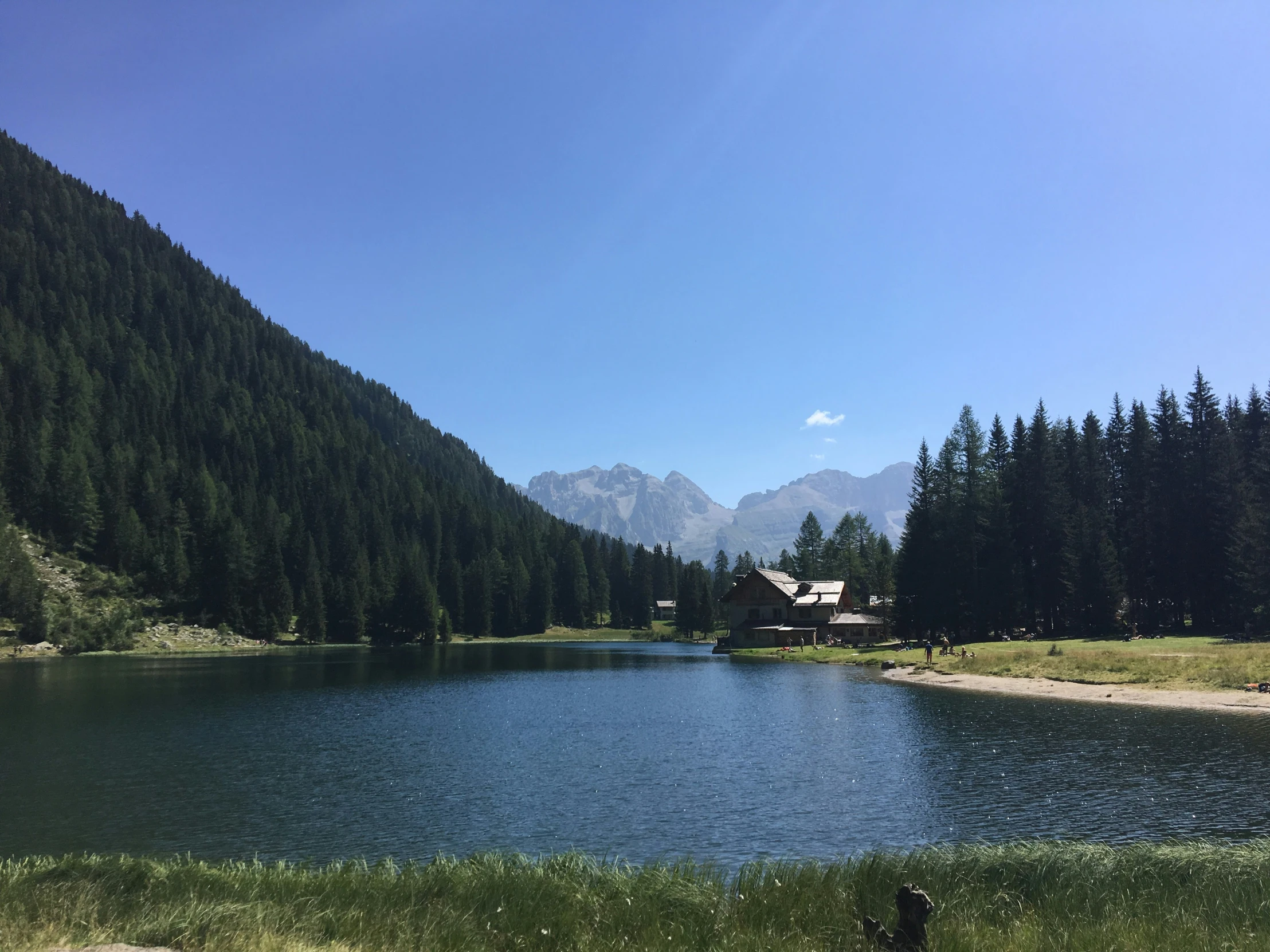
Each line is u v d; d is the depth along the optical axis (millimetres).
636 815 27484
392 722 51125
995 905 14180
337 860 22797
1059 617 102375
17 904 13633
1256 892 14219
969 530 99875
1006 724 43500
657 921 13086
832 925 12859
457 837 25234
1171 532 95750
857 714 50625
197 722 51531
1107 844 20219
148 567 151875
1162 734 38344
